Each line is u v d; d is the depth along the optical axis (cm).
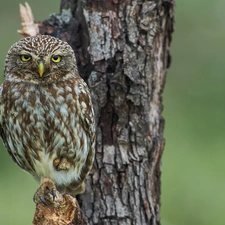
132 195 1215
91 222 1217
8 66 1181
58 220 1076
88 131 1198
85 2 1214
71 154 1203
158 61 1227
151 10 1198
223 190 1488
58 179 1217
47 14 1827
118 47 1198
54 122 1176
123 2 1206
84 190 1219
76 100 1177
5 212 1497
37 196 1109
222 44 1756
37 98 1166
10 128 1195
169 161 1526
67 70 1177
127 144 1211
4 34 1803
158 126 1236
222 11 1758
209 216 1474
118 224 1212
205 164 1524
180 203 1487
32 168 1228
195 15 1766
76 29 1242
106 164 1215
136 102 1198
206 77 1712
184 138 1582
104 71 1202
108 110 1205
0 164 1546
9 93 1173
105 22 1206
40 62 1151
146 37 1202
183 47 1762
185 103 1670
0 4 1848
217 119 1620
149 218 1222
